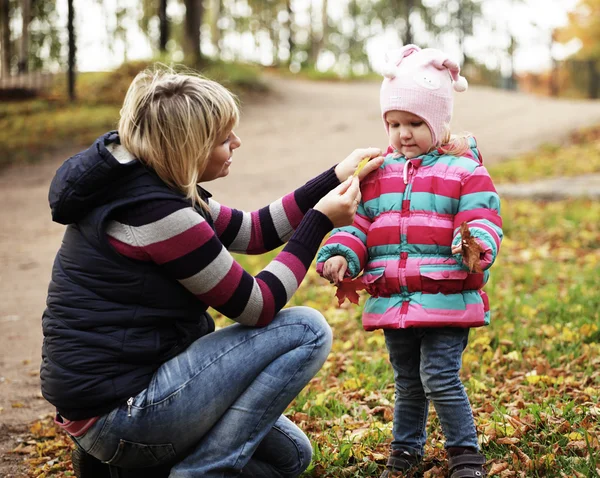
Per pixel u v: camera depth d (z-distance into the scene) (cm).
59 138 1581
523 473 272
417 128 277
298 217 291
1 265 797
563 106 1842
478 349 442
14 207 1109
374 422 342
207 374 238
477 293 271
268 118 1795
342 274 271
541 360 409
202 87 245
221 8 4200
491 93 2211
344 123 1705
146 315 234
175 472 244
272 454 270
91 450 243
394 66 277
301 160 1354
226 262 238
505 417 323
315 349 251
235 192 1105
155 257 232
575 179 1025
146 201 232
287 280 249
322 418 358
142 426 233
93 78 2097
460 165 272
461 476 257
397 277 267
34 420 407
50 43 2373
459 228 251
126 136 240
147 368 238
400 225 271
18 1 2505
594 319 471
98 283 232
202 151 243
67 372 230
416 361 283
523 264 666
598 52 3838
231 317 244
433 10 4734
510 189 970
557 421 316
